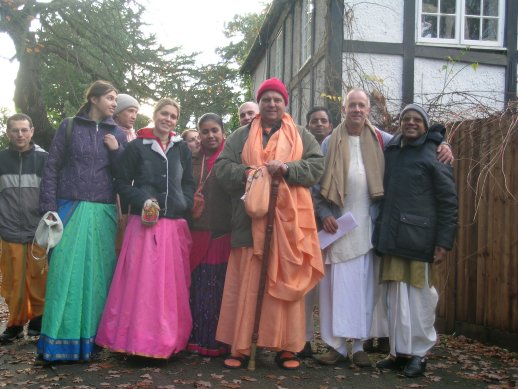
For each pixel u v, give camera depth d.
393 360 4.79
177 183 4.95
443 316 6.46
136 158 4.91
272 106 4.80
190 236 5.07
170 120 4.97
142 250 4.75
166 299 4.73
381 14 9.52
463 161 6.19
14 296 5.70
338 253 4.80
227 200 5.11
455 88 9.66
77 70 16.09
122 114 6.03
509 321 5.51
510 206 5.51
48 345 4.63
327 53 9.42
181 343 4.83
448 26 9.74
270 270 4.56
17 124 5.81
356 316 4.74
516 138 5.47
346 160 4.88
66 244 4.75
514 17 9.84
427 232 4.55
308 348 5.09
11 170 5.82
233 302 4.79
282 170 4.58
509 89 9.79
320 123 5.92
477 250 5.95
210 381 4.32
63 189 4.86
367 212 4.85
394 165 4.77
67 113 19.58
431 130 4.72
